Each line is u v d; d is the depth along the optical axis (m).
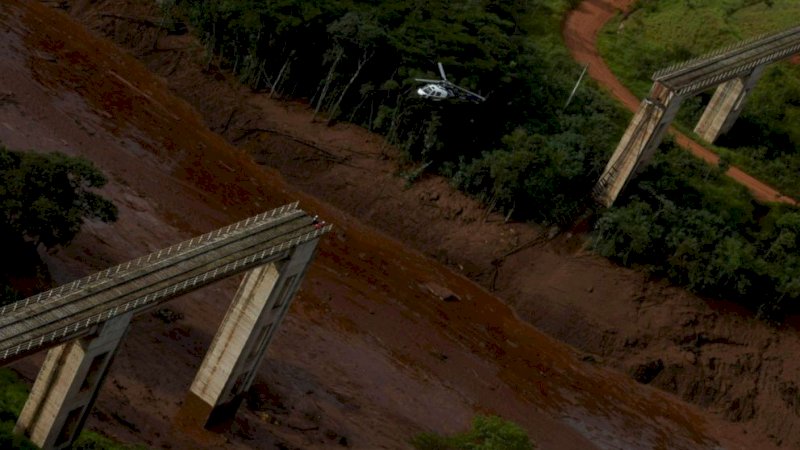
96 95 123.69
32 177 87.50
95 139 116.12
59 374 71.69
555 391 107.38
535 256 120.00
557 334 114.56
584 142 125.81
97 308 71.56
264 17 127.62
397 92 126.50
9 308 70.81
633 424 107.19
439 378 102.50
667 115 119.50
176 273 76.31
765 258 122.56
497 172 120.12
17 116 114.25
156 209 108.88
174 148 120.25
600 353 114.00
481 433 88.69
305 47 129.62
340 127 127.62
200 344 92.75
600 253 120.12
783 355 117.00
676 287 119.06
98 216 92.00
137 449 77.31
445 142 124.38
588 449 102.00
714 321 117.62
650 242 119.12
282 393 91.69
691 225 121.38
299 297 104.38
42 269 91.88
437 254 118.75
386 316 107.25
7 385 78.50
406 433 93.25
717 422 111.12
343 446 88.62
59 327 69.25
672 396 112.56
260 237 81.12
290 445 86.25
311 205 119.62
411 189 122.81
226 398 83.56
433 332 108.19
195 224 109.25
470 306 113.94
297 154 124.06
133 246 101.75
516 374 107.50
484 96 126.62
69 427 73.81
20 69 122.19
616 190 122.06
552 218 122.31
